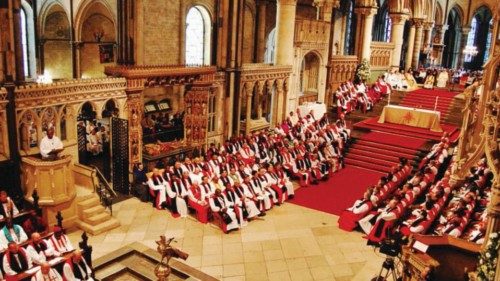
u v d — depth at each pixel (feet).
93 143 73.92
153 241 49.24
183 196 56.34
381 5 148.46
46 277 36.81
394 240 40.55
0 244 41.06
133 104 60.23
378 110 102.78
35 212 45.55
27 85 48.39
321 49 98.84
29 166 48.47
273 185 61.21
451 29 157.07
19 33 47.42
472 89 38.11
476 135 37.91
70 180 50.31
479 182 59.88
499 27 35.29
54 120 52.21
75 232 50.47
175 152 69.67
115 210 56.85
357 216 53.67
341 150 81.46
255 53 116.06
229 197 55.26
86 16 90.43
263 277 43.47
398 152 79.36
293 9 86.33
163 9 84.07
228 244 49.73
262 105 102.17
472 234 42.93
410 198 54.70
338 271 44.96
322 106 93.04
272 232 53.21
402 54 156.15
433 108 100.37
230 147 71.41
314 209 60.59
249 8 111.55
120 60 68.39
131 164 61.57
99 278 41.75
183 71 65.36
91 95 55.26
